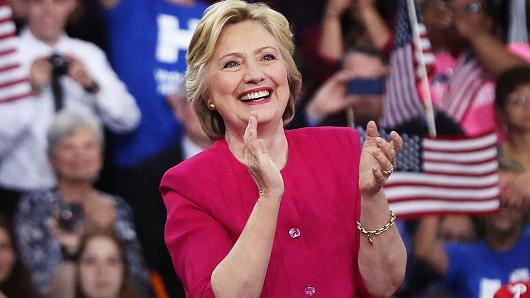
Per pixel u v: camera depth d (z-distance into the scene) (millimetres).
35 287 15164
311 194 7961
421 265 16203
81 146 15648
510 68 17922
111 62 16750
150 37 16844
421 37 16609
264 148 7410
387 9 17547
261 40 7934
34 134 16016
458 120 17797
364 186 7664
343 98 17000
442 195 16203
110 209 15805
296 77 8227
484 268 16094
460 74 18141
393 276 7945
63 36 16516
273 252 7812
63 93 16312
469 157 16234
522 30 18641
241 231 7820
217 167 8055
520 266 16094
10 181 15820
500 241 16156
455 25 18312
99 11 16766
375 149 7570
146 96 16594
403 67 16484
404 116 16531
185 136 16438
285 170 8055
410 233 16281
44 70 16250
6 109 15984
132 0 16797
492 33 18375
